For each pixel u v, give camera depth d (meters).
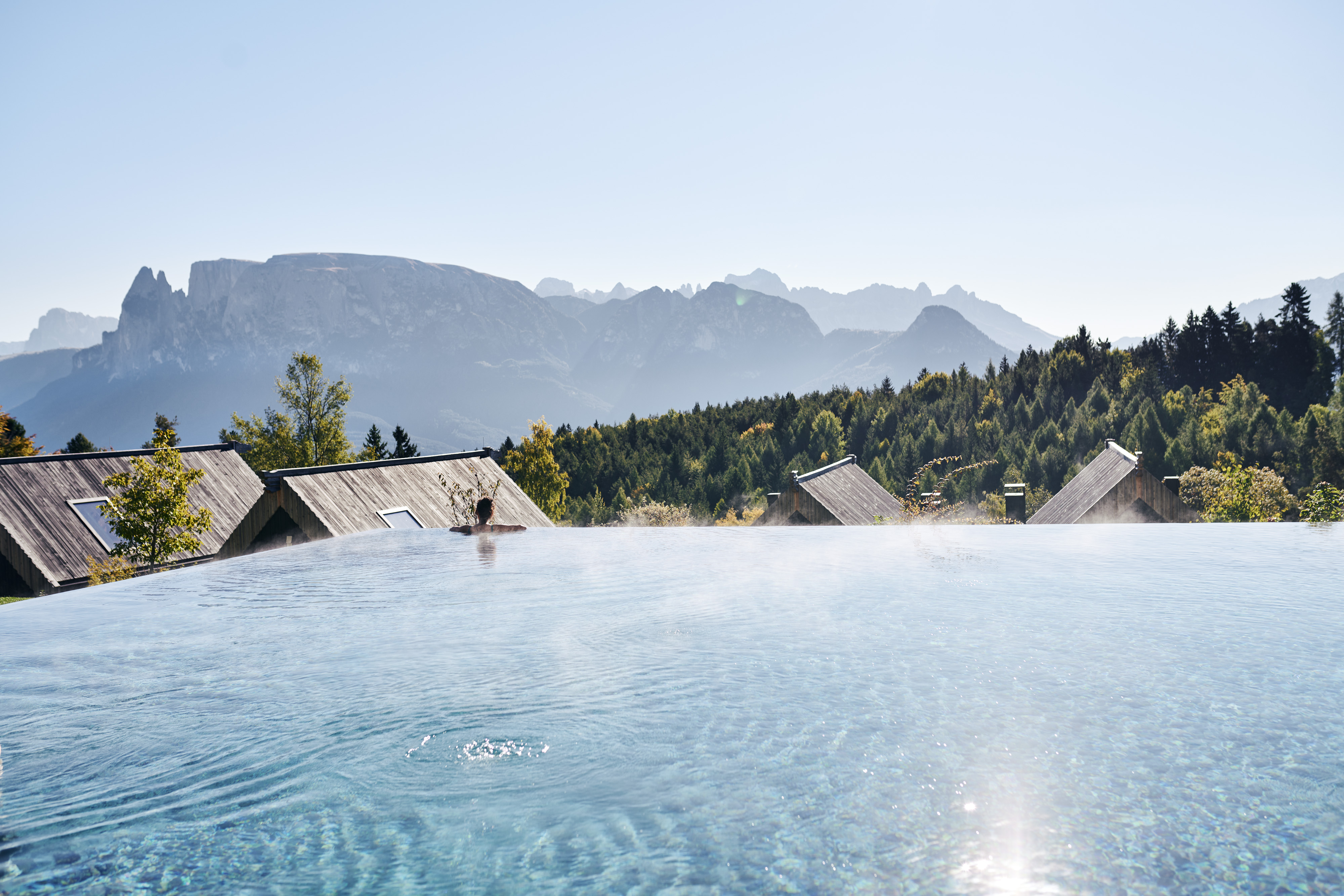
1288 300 139.25
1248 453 86.44
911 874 3.03
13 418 67.44
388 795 3.87
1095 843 3.25
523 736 4.58
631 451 136.75
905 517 26.02
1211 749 4.20
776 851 3.24
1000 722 4.66
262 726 4.79
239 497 31.55
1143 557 11.50
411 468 25.56
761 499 97.06
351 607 8.35
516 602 8.49
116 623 7.74
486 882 3.06
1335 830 3.33
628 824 3.52
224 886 3.07
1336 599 8.30
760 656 6.18
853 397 165.12
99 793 3.93
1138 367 143.75
